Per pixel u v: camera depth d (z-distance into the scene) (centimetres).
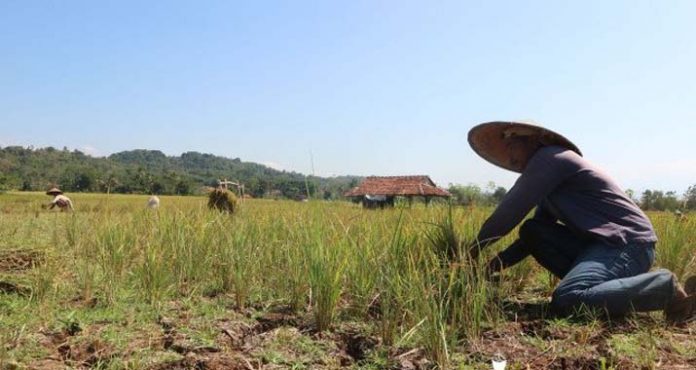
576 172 396
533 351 309
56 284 425
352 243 423
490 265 430
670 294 348
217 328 344
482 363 288
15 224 819
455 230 450
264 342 318
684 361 297
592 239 395
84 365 277
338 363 290
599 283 367
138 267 449
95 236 589
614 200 390
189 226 546
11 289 411
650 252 384
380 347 310
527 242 438
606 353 301
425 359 291
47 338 315
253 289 440
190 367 276
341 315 375
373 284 384
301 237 435
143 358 284
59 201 1350
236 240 491
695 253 532
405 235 439
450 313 344
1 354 275
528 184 398
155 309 386
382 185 4500
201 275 473
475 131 448
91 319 356
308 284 393
